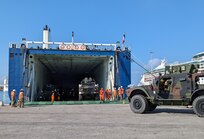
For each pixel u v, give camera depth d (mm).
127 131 9523
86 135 8844
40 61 38500
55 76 60250
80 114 15766
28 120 12922
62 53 31672
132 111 16781
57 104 28250
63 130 9859
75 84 64812
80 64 42438
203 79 13805
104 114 15625
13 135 8945
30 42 31172
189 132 9227
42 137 8570
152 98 15344
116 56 32500
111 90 32625
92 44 32375
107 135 8805
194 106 13633
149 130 9695
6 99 38812
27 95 30406
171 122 11719
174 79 14695
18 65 30625
